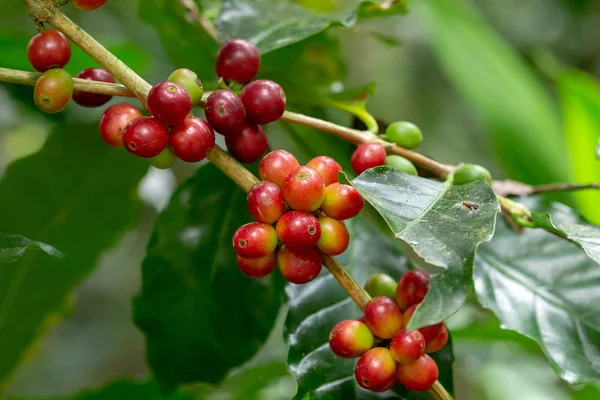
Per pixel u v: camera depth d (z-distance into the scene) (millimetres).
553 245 612
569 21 2322
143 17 721
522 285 598
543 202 641
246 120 532
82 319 2084
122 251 1963
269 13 637
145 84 523
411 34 2396
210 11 715
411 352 505
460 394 1385
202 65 733
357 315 596
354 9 641
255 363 792
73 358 1979
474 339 791
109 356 2037
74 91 539
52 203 685
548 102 1021
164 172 1133
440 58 996
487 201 516
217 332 647
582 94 860
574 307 590
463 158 2312
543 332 582
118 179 691
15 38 698
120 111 522
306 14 647
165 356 649
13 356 713
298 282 522
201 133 512
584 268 603
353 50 2318
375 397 568
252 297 642
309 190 504
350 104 631
